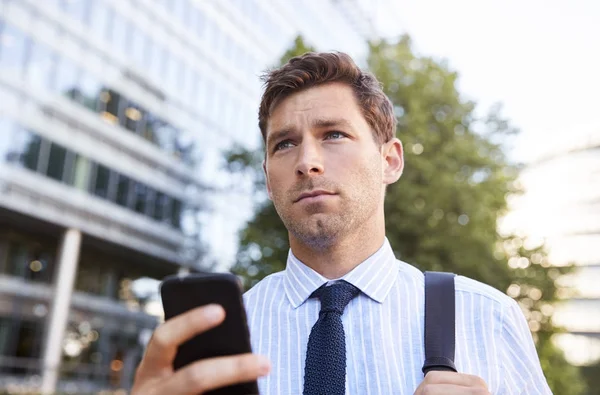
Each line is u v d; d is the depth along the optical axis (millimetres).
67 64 21656
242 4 30109
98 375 23828
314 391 1297
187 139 26953
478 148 13766
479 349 1433
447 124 13523
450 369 1337
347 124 1509
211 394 914
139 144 24812
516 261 13586
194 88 27359
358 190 1479
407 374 1390
